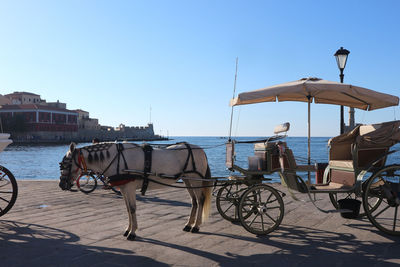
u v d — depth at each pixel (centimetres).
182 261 445
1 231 596
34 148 10644
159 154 564
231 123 595
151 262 443
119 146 557
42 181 1370
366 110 710
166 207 812
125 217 708
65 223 656
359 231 586
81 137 14788
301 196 946
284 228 610
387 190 565
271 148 596
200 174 594
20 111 12394
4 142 657
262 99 705
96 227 623
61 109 13600
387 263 434
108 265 433
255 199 603
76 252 483
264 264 433
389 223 637
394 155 4703
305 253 474
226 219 657
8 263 443
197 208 607
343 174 614
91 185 1121
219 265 430
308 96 662
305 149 9306
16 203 878
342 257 457
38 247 506
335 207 718
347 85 572
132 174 539
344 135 645
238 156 6138
